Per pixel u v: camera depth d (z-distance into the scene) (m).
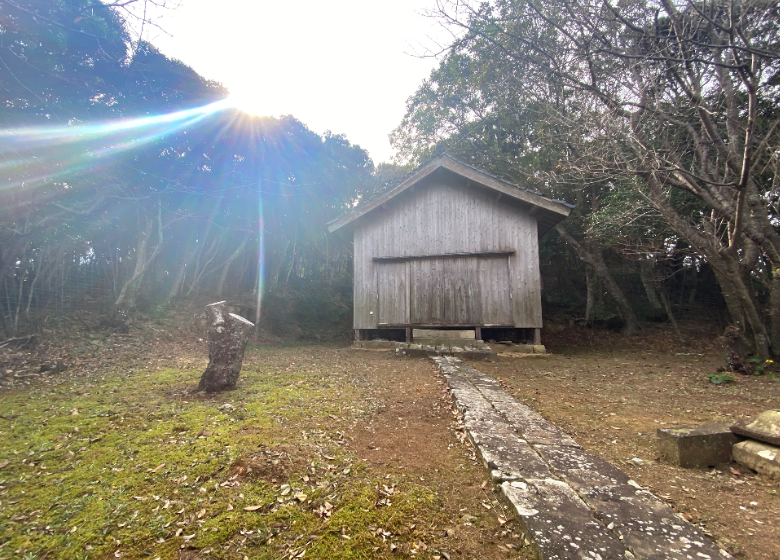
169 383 5.41
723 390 5.75
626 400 5.18
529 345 10.02
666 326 13.60
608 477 2.57
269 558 1.80
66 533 1.97
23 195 7.93
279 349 10.57
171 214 12.19
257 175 13.29
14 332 7.63
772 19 5.39
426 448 3.26
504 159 14.88
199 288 14.16
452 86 15.88
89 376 5.89
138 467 2.65
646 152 6.68
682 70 6.85
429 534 1.99
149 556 1.80
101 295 10.70
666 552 1.75
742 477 2.81
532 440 3.29
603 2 5.20
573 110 9.34
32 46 6.86
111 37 7.64
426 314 10.68
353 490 2.41
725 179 7.00
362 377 6.41
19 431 3.37
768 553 1.88
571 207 9.43
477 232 10.59
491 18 5.77
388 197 10.84
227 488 2.38
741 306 7.33
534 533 1.87
